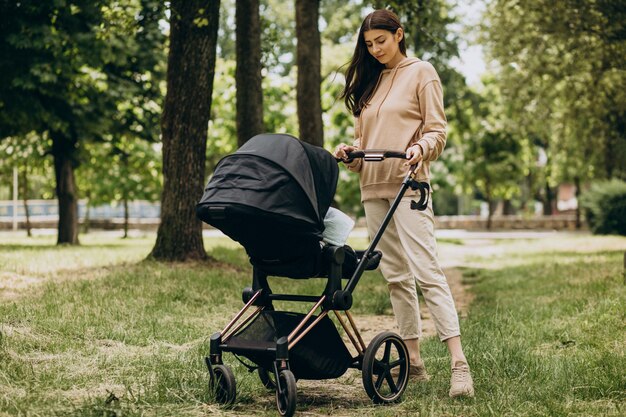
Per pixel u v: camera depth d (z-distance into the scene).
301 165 4.44
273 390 5.06
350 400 4.86
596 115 21.17
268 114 26.25
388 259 5.23
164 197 12.69
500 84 21.77
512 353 5.78
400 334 5.30
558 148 24.83
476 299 11.17
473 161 44.12
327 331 4.69
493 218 49.22
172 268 11.80
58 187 23.33
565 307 8.59
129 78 22.88
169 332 6.96
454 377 4.80
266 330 4.66
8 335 6.09
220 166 4.53
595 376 5.09
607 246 24.47
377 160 4.79
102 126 21.58
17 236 33.38
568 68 19.36
